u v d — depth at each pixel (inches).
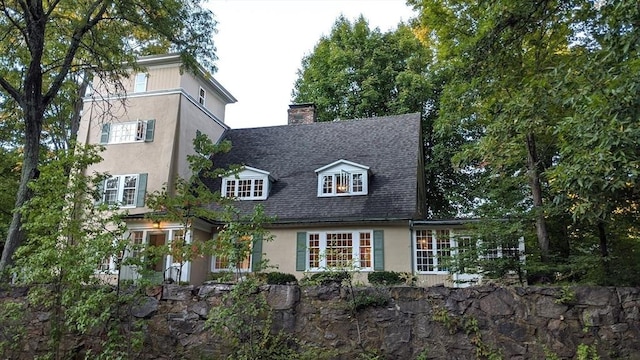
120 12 466.9
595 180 213.6
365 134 749.3
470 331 216.8
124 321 240.4
